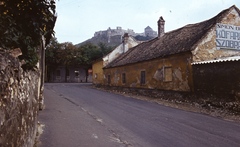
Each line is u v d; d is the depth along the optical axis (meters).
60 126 8.52
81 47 52.66
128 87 25.20
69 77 51.41
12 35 3.44
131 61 24.62
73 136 7.32
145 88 21.41
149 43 27.11
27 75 4.33
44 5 4.21
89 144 6.59
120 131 8.16
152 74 20.16
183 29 21.44
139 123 9.45
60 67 50.72
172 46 18.92
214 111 12.48
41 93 11.81
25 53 4.06
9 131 2.88
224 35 16.36
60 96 18.73
